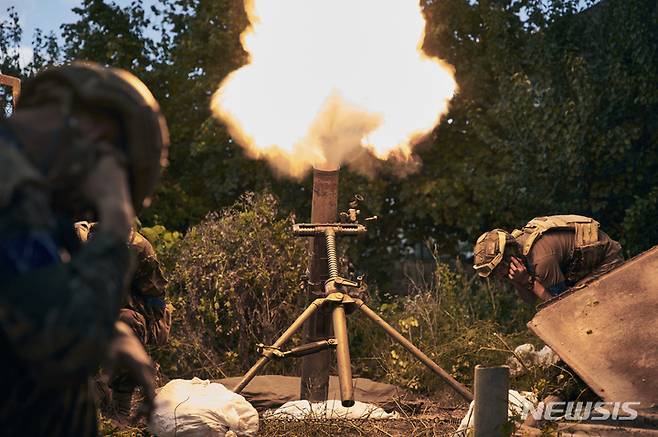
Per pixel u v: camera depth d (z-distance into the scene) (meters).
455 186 10.41
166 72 11.88
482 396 3.48
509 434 3.46
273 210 7.91
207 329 7.23
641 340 4.21
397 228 11.39
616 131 9.30
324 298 5.00
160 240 7.69
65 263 1.45
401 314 7.53
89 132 1.60
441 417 5.11
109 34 12.17
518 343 6.89
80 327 1.39
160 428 4.41
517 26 10.60
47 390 1.57
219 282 7.14
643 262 4.65
